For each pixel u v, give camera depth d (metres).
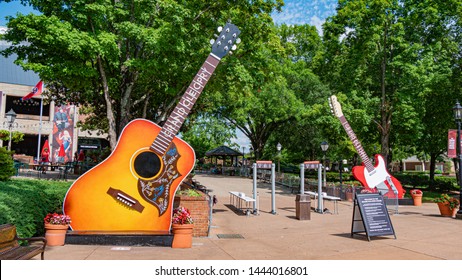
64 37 10.59
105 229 8.13
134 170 8.34
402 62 22.52
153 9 12.56
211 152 39.94
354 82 23.83
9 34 11.65
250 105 31.22
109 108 13.59
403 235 9.59
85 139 41.62
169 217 8.27
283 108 30.50
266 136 38.28
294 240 8.90
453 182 31.45
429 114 25.56
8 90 37.09
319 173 14.79
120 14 12.43
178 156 8.45
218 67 13.12
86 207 8.16
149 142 8.47
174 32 11.91
